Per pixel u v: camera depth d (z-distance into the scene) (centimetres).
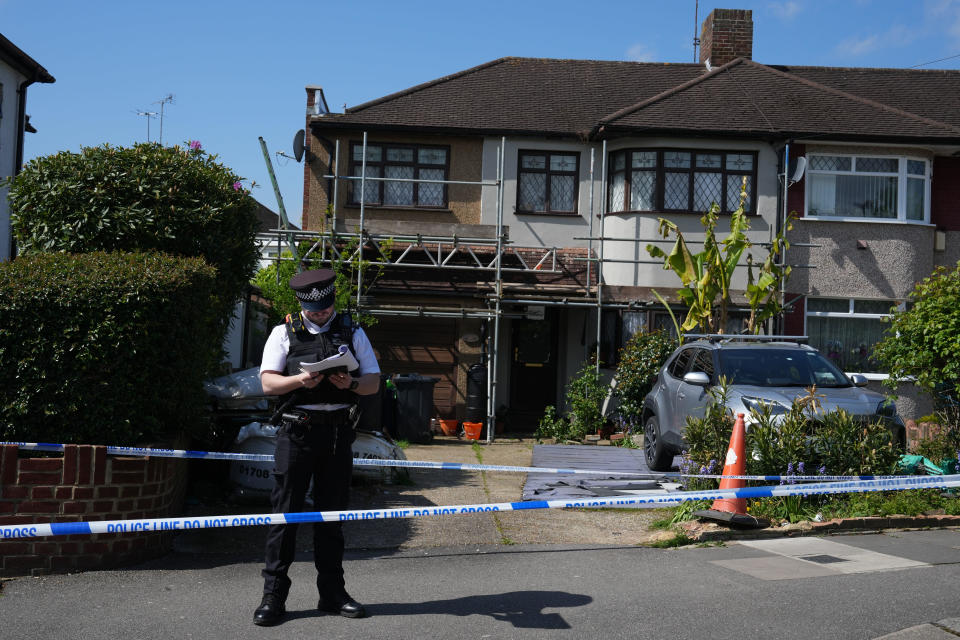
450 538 654
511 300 1520
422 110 1709
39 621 448
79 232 732
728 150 1606
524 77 1884
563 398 1661
